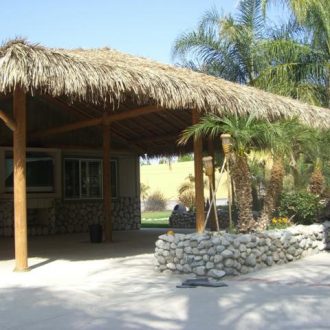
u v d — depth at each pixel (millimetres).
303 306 6535
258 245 9445
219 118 10562
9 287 8102
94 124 14828
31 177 17594
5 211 17125
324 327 5656
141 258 11289
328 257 11023
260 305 6637
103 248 13406
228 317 6137
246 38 19250
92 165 19578
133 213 20359
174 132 16766
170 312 6457
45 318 6305
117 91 9453
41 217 18500
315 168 14477
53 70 8625
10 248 13633
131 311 6547
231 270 8711
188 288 7852
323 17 17234
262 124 10273
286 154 11672
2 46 8812
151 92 9766
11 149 17266
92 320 6180
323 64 17625
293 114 12258
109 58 10953
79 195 19094
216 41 19656
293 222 13008
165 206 42531
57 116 17906
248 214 10297
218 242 8742
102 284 8312
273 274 8945
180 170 42250
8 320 6230
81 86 8891
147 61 12352
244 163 10359
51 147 18281
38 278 8898
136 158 20641
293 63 17812
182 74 11383
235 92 11188
